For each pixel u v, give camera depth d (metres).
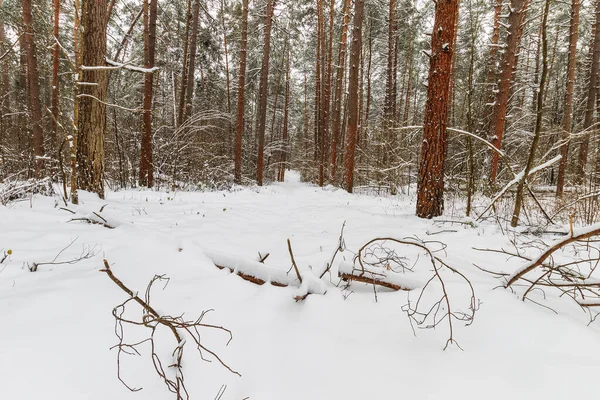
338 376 1.55
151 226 4.47
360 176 14.62
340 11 16.36
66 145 7.33
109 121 11.19
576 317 2.09
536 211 6.04
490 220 5.34
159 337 1.67
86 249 2.81
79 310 1.77
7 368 1.30
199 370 1.53
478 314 2.05
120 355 1.50
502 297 2.28
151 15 10.08
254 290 2.35
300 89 30.05
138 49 15.77
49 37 4.23
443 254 3.34
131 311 1.83
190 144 11.34
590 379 1.52
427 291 2.35
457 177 9.50
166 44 14.66
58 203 4.70
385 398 1.42
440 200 5.81
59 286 2.02
